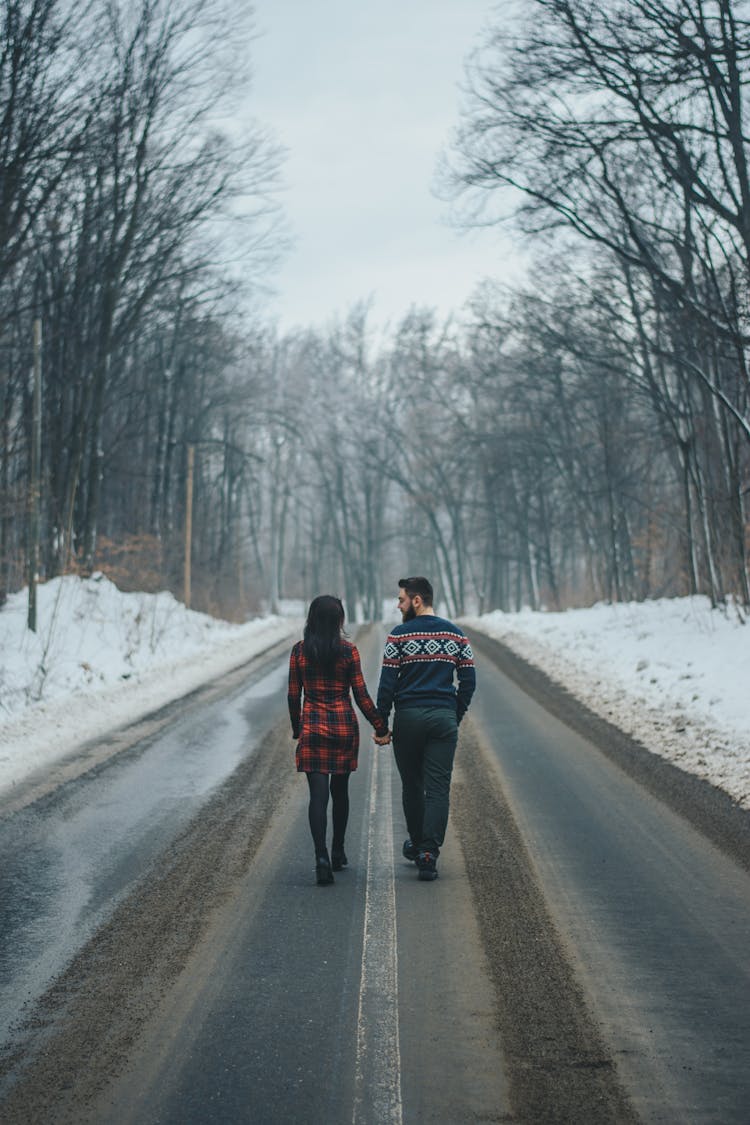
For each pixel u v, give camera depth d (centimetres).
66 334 2716
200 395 4544
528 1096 383
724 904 603
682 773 951
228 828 790
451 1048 421
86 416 2903
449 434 5734
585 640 2195
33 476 1902
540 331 2673
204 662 2067
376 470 6494
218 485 5619
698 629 1942
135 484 3912
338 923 576
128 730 1240
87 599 2319
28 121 1883
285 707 1452
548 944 541
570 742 1141
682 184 1623
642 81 1547
